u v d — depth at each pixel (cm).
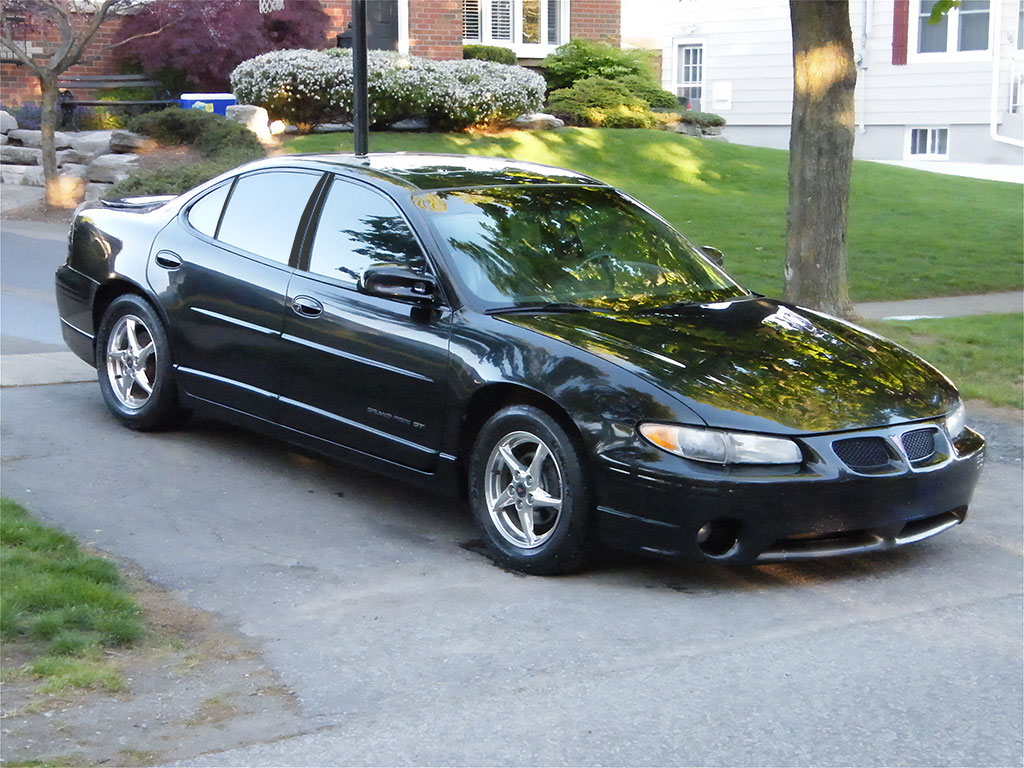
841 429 498
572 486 504
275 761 357
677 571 533
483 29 2422
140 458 677
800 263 1096
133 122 1755
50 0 1711
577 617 477
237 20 2009
